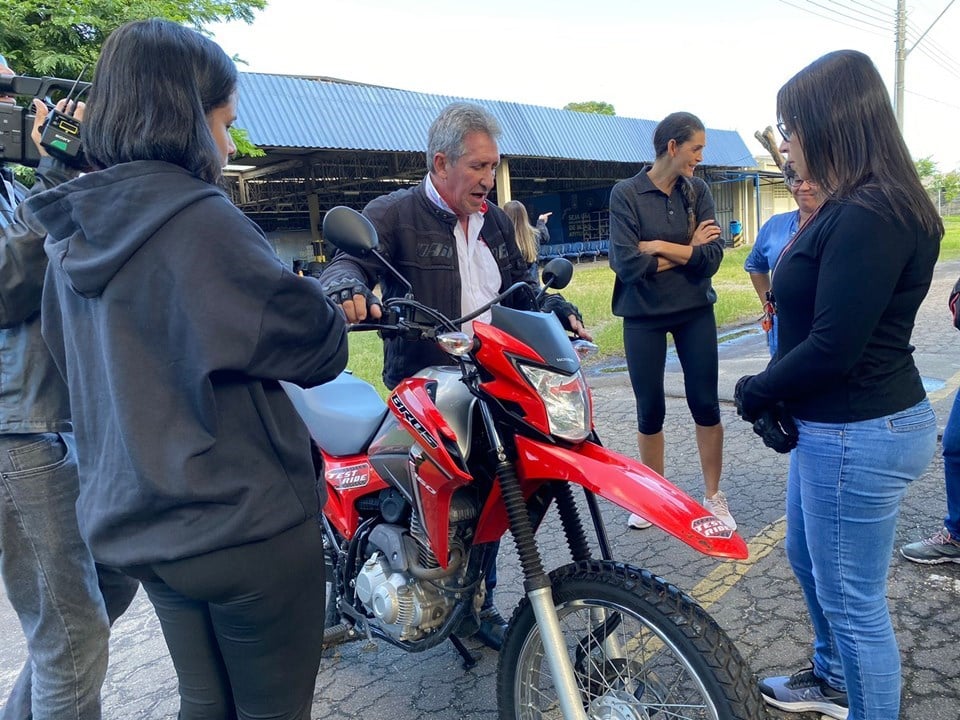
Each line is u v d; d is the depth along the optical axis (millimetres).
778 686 2375
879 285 1689
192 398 1419
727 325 11008
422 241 2639
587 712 1991
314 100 18578
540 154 24297
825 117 1764
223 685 1738
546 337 1978
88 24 8859
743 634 2758
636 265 3340
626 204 3430
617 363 8445
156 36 1458
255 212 33531
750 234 38625
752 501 3955
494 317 2002
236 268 1417
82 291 1425
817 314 1782
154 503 1419
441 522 2104
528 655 2029
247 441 1488
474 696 2602
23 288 1851
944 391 5590
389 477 2303
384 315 1961
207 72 1519
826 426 1868
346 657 2918
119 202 1414
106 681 2928
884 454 1810
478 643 2920
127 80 1441
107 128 1454
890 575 3039
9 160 1921
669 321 3492
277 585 1560
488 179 2520
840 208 1747
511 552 3707
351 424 2557
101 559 1504
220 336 1388
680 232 3455
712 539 1725
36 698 2105
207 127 1511
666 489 1839
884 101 1749
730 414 5566
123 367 1407
